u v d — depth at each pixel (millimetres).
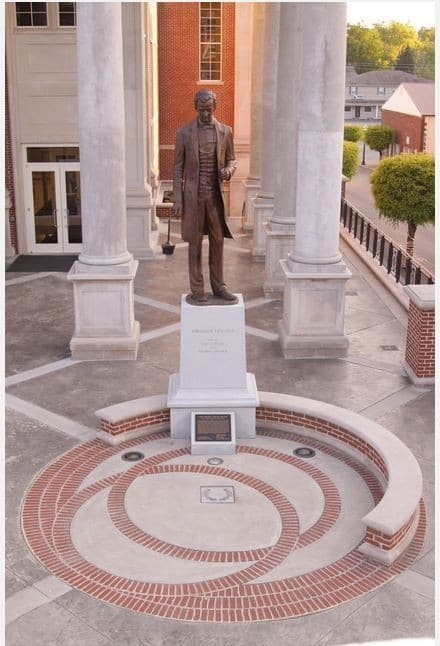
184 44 30781
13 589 7266
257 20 24422
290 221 17672
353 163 42312
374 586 7305
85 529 8305
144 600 7105
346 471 9641
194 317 10359
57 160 22969
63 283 19453
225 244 24250
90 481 9328
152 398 10922
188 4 30312
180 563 7680
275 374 12859
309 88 12930
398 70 109875
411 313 12641
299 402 10758
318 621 6809
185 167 10164
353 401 11727
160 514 8594
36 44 21859
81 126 13047
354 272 20859
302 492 9102
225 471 9602
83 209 13336
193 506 8766
